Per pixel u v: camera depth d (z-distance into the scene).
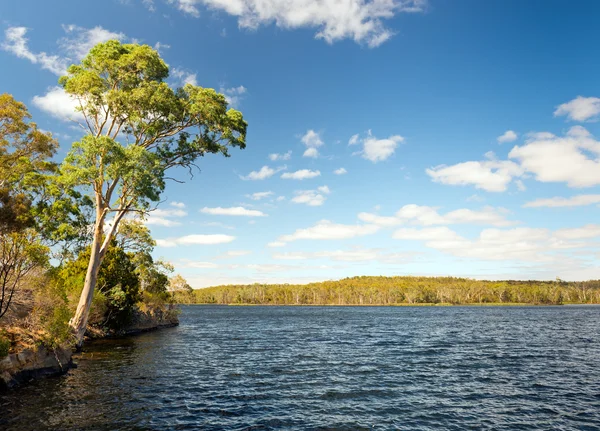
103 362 25.06
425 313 118.50
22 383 18.03
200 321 81.19
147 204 30.50
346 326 63.88
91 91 28.94
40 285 24.19
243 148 34.41
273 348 34.00
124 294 41.56
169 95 30.25
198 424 12.90
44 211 34.00
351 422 13.38
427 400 16.36
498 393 17.64
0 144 20.22
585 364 25.73
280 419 13.59
